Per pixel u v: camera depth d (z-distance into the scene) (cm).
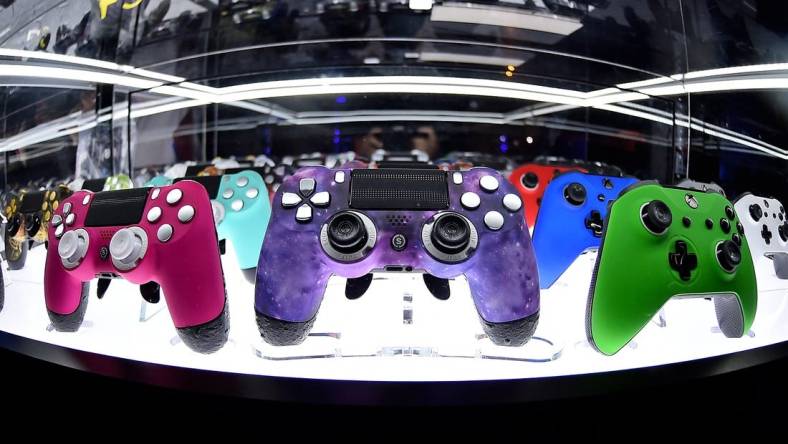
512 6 316
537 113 445
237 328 106
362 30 344
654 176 381
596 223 140
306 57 371
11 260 171
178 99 394
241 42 345
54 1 285
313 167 95
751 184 318
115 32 316
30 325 111
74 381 82
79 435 81
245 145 441
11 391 87
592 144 432
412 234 85
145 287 97
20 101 296
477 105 441
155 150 382
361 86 405
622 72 376
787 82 290
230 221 151
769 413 86
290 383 74
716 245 94
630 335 87
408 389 72
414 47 366
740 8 287
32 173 304
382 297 130
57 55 310
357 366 81
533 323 84
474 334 99
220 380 76
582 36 344
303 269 83
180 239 85
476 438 70
